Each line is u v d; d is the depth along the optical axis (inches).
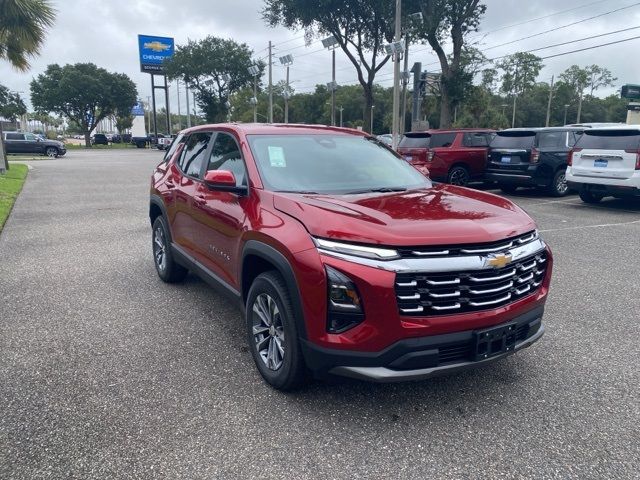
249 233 143.7
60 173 882.8
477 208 139.8
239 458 113.2
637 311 205.3
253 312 148.6
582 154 457.7
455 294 118.3
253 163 161.0
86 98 2785.4
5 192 555.8
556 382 147.4
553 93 3932.1
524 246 132.0
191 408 133.1
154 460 112.3
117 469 109.3
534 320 136.0
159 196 230.2
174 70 2448.3
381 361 117.1
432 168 546.9
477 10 1055.0
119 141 3326.8
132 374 151.6
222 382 146.9
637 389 143.6
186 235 203.3
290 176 159.8
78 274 256.7
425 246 116.7
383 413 131.3
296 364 130.9
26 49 652.7
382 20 1141.7
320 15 1159.6
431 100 1975.9
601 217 419.8
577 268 268.2
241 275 153.3
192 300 217.6
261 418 128.6
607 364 158.7
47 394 139.6
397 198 146.2
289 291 127.5
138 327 187.8
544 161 518.6
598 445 118.3
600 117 4013.3
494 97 3887.8
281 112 3774.6
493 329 122.9
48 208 477.1
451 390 142.9
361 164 175.6
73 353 165.6
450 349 120.7
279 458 113.3
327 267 119.3
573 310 206.2
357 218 124.4
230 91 2561.5
